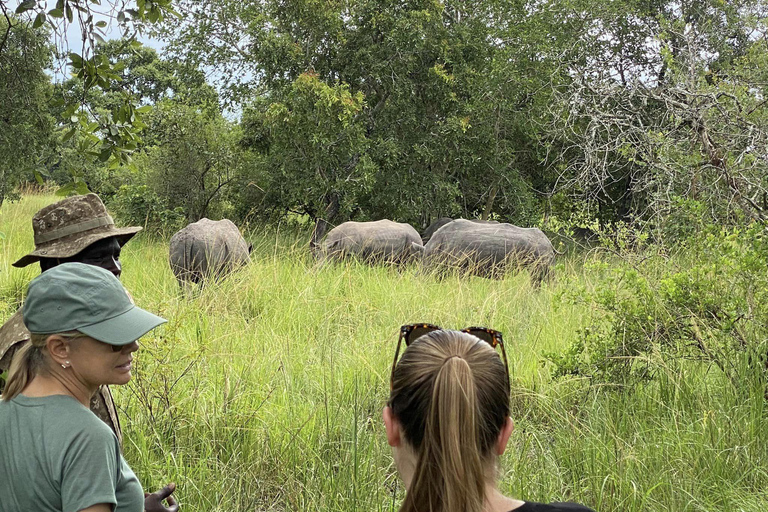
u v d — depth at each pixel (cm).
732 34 1550
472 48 1716
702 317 558
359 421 515
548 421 551
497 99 1648
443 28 1652
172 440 504
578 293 623
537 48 1628
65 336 194
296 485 451
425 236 1639
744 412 496
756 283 557
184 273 933
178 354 614
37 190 2267
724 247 567
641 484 427
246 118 1788
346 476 443
